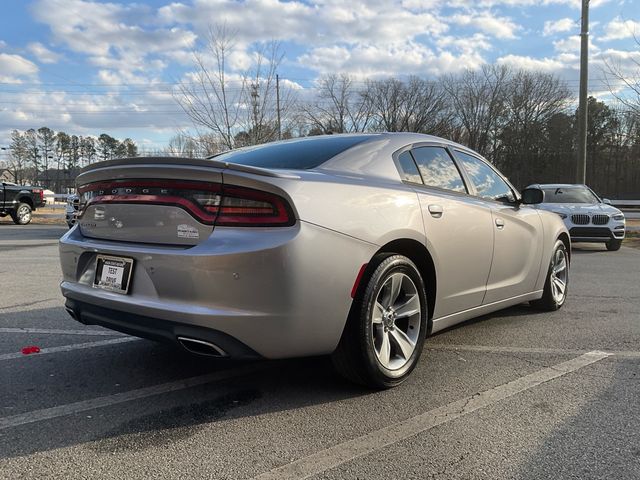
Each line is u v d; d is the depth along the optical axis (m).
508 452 2.46
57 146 89.62
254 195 2.70
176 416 2.85
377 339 3.18
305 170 3.12
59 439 2.57
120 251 2.97
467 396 3.14
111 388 3.25
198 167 2.74
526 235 4.67
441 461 2.38
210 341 2.66
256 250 2.62
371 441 2.57
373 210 3.08
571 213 12.60
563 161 62.22
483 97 57.28
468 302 3.95
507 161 60.53
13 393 3.15
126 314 2.94
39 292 6.27
